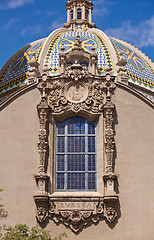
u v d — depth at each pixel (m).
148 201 32.75
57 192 33.41
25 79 45.94
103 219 32.28
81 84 35.34
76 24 57.91
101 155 33.88
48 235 29.80
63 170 34.09
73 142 34.75
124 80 39.06
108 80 35.09
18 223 32.22
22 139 34.22
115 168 33.44
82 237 31.88
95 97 35.06
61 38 49.06
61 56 38.94
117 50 48.53
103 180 33.16
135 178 33.25
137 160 33.69
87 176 33.97
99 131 34.53
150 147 34.06
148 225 32.22
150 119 34.69
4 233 31.05
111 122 34.22
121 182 33.16
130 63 47.78
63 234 30.53
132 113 34.78
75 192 33.44
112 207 32.28
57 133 34.97
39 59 45.75
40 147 33.56
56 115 34.69
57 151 34.56
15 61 48.75
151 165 33.59
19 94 35.25
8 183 33.19
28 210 32.53
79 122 35.19
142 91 45.91
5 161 33.72
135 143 34.09
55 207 32.38
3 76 47.72
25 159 33.72
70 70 35.44
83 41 48.44
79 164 34.25
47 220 32.22
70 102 35.00
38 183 32.88
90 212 32.25
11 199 32.78
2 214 31.38
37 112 34.84
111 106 34.38
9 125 34.56
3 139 34.25
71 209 32.28
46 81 35.19
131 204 32.66
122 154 33.78
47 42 47.62
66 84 35.28
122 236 31.95
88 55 42.91
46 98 34.94
